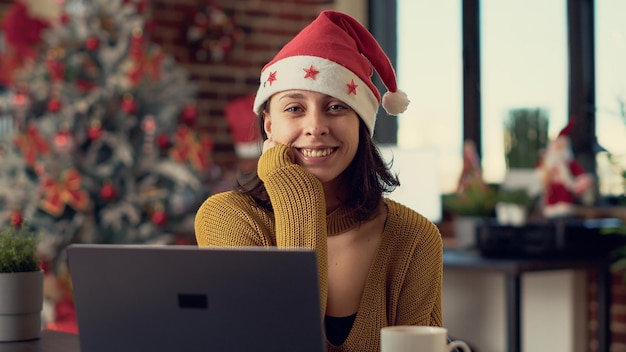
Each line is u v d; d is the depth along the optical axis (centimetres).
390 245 167
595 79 443
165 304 123
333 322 166
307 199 151
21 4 466
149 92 450
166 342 124
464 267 357
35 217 434
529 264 348
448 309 428
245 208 167
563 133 403
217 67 520
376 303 164
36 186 436
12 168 439
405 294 169
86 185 438
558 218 398
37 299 177
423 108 506
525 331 415
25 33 462
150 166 450
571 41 445
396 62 522
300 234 150
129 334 126
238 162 522
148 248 123
